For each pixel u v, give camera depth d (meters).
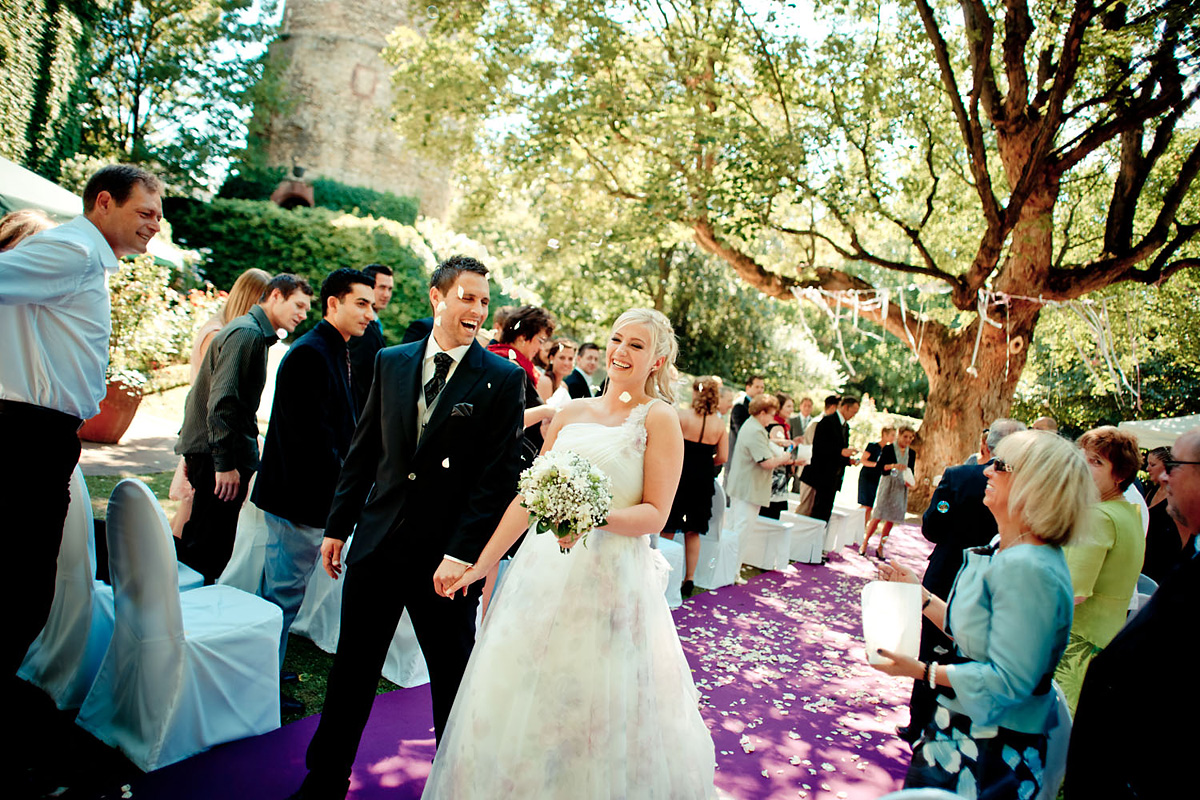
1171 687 1.56
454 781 2.18
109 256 2.50
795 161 11.48
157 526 2.60
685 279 24.34
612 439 2.42
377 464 2.73
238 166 22.58
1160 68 9.96
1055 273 12.21
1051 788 2.01
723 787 3.07
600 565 2.30
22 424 2.32
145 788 2.53
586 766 2.13
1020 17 10.35
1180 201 11.38
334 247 17.98
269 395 7.66
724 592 6.23
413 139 14.45
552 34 12.53
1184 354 16.06
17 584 2.34
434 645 2.64
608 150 13.28
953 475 3.44
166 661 2.69
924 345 13.49
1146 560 5.20
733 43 12.28
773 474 7.61
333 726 2.50
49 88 13.44
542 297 24.73
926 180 14.15
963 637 2.05
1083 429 19.97
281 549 3.29
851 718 3.95
